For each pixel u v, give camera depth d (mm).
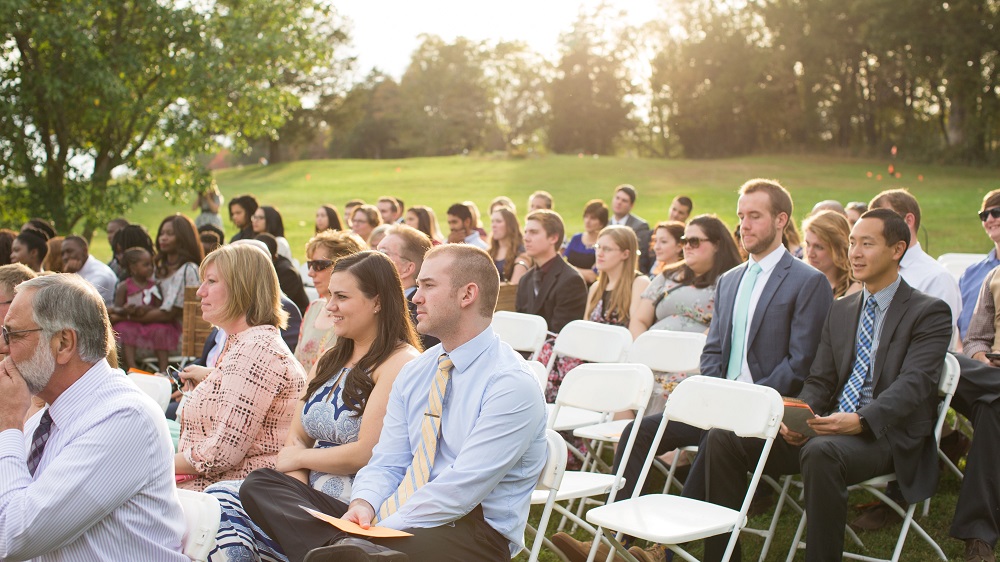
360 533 3043
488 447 3203
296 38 17141
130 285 8234
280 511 3285
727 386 4406
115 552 2799
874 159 46062
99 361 2875
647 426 4980
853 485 4426
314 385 3842
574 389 5055
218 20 16219
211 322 4078
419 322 3361
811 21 48500
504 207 8844
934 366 4465
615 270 6688
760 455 4602
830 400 4773
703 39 58750
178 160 16250
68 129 15539
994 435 4562
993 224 6207
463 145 77438
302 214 31109
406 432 3504
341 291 3752
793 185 36000
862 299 4754
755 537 5156
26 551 2656
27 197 15383
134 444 2785
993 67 39750
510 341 6395
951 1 40281
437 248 3410
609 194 34375
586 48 71438
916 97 47875
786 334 5016
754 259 5188
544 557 5000
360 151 81250
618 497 4941
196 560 2969
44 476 2693
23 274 4102
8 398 2773
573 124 72250
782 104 54094
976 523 4484
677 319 6094
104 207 15836
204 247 9188
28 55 14922
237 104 16562
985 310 5516
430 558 3109
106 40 15539
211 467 3846
